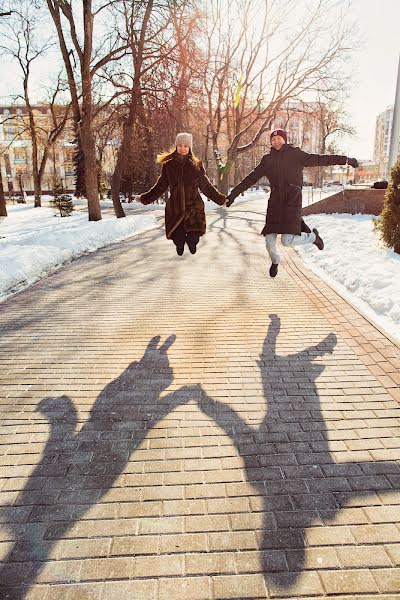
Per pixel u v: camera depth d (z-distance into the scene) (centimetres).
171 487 254
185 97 1819
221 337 479
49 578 198
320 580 196
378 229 952
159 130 2061
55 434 307
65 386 377
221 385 372
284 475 262
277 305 588
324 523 227
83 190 4428
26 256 858
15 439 302
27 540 219
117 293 675
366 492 248
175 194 482
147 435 304
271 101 2805
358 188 1590
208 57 2084
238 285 700
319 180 4725
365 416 322
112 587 194
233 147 2898
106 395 360
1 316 573
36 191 3531
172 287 701
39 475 266
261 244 1120
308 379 379
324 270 782
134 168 3338
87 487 255
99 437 303
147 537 220
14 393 366
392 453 281
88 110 1652
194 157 485
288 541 216
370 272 664
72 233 1203
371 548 212
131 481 259
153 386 373
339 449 286
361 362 409
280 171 494
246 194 5053
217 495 247
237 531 223
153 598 189
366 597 188
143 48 1680
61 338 489
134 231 1498
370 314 531
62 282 759
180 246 504
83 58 1588
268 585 194
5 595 190
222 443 294
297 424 314
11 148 7762
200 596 189
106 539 219
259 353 435
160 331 502
